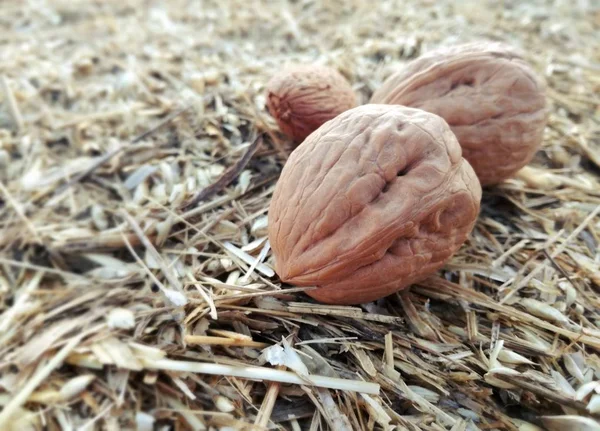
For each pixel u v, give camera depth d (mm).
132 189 105
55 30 168
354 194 63
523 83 82
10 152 116
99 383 67
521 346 72
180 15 177
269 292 73
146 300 79
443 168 64
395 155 64
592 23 164
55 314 79
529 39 151
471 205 68
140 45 154
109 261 92
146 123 119
